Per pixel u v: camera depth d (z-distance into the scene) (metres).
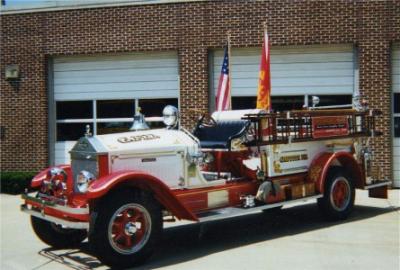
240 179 7.69
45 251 7.14
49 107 14.53
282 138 7.91
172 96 13.81
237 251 6.89
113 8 13.81
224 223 8.84
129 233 6.10
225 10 13.21
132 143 6.64
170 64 13.80
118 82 14.14
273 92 13.30
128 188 6.18
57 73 14.53
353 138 9.10
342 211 8.61
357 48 12.89
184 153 7.01
